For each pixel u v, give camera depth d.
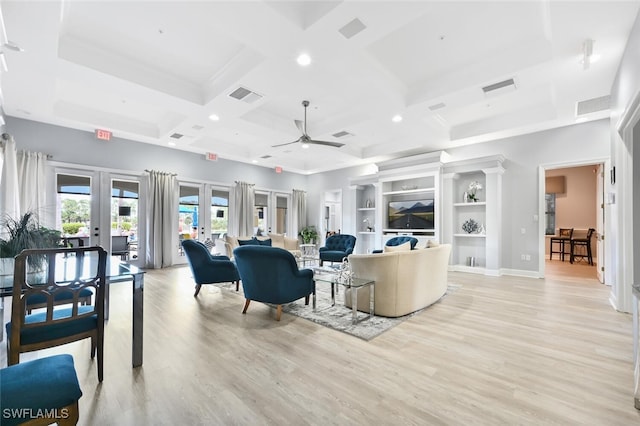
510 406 1.68
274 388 1.86
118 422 1.54
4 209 4.03
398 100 4.03
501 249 5.88
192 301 3.88
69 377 1.21
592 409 1.65
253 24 2.51
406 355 2.32
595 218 8.00
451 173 6.36
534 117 5.01
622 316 3.23
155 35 3.05
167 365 2.15
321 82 3.62
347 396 1.78
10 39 2.67
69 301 2.44
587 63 2.86
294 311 3.44
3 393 1.05
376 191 7.61
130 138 6.04
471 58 3.46
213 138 6.92
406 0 2.26
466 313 3.35
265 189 8.77
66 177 5.39
